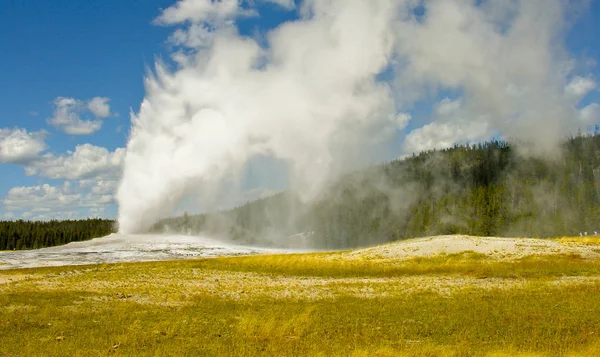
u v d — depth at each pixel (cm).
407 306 2580
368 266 4956
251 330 2062
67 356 1678
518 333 1928
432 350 1678
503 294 2883
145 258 7956
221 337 1995
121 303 2806
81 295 3116
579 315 2208
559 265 4381
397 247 6166
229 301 2912
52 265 6575
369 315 2370
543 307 2423
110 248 9950
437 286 3412
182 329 2128
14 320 2273
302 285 3703
